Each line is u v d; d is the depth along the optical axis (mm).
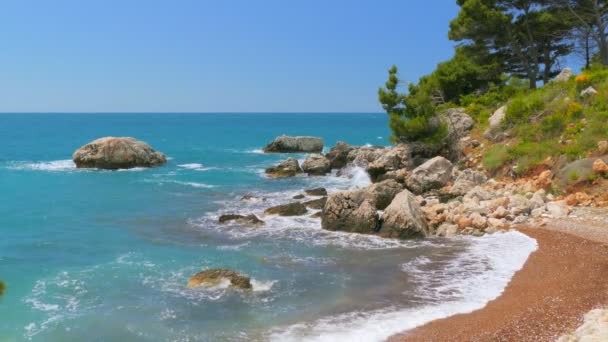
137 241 22516
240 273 17031
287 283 16875
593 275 15859
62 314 14492
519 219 23016
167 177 43438
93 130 135375
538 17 45781
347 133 117188
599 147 26469
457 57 47562
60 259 19766
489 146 35406
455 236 22234
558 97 34906
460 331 12812
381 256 19688
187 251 20859
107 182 40375
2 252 20719
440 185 31547
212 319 14070
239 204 31312
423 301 14977
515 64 49625
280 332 13125
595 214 22109
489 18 44156
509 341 12070
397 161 38688
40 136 104875
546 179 26797
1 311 14633
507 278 16609
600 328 10938
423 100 39281
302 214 27312
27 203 31250
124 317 14266
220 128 152000
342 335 12844
